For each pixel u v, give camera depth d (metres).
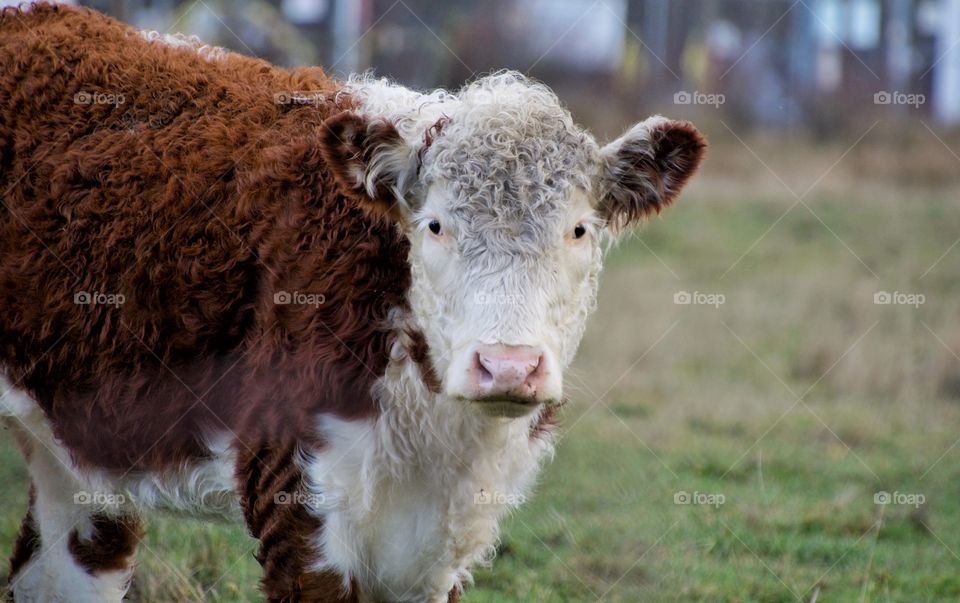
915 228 30.14
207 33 34.25
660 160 9.35
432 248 8.70
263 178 9.48
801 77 47.34
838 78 47.91
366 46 38.97
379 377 8.98
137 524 11.12
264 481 9.19
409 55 40.22
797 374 19.83
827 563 12.81
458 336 8.42
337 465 9.00
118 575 11.09
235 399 9.37
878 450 16.56
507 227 8.52
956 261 26.84
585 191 8.90
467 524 9.41
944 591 12.19
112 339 9.70
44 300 9.94
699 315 22.42
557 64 43.28
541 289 8.46
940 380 19.41
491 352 8.06
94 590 10.95
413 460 9.15
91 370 9.84
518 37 43.12
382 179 8.92
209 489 9.70
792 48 48.12
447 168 8.70
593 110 40.19
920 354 20.11
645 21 45.56
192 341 9.44
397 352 8.97
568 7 44.94
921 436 17.14
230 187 9.58
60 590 10.89
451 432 9.09
